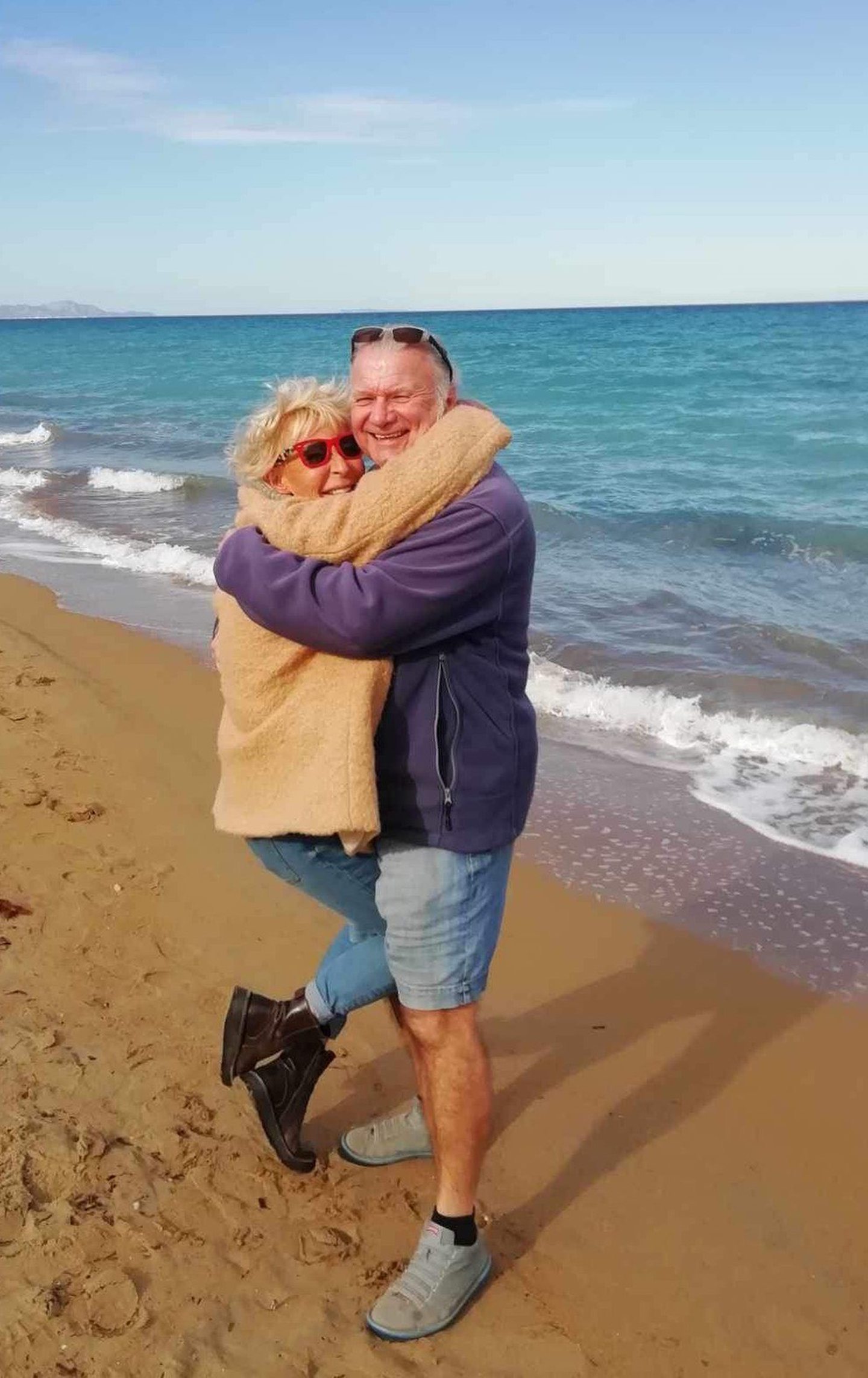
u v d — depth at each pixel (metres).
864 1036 3.50
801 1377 2.30
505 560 2.19
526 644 2.39
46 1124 2.82
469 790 2.26
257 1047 2.68
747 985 3.80
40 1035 3.19
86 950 3.68
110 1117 2.89
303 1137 2.95
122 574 9.97
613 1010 3.64
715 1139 3.02
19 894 3.99
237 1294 2.41
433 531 2.13
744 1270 2.58
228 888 4.16
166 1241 2.52
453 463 2.14
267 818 2.32
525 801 2.38
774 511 12.16
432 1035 2.35
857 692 6.59
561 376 35.03
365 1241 2.61
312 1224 2.64
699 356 43.38
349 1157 2.86
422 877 2.27
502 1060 3.37
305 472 2.36
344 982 2.62
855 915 4.29
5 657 6.91
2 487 15.16
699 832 5.03
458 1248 2.41
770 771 5.74
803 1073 3.32
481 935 2.33
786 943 4.08
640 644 7.61
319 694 2.24
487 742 2.27
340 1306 2.42
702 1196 2.81
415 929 2.28
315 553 2.16
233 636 2.29
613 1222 2.72
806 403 25.22
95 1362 2.20
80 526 12.21
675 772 5.74
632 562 10.06
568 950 4.03
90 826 4.58
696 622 8.05
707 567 9.83
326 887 2.50
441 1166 2.41
